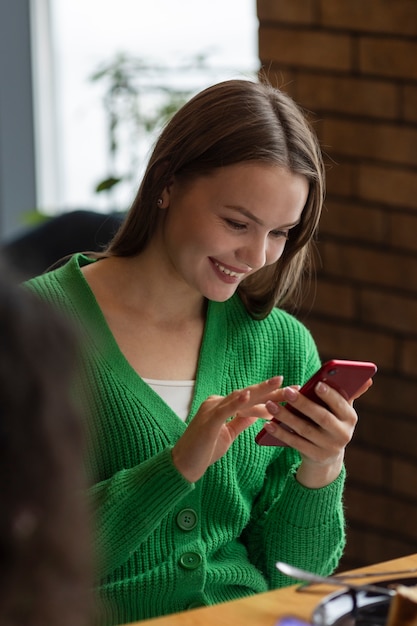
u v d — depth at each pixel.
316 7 2.84
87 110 4.28
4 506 0.67
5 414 0.67
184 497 1.71
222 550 1.78
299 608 1.34
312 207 1.75
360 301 2.92
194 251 1.67
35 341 0.68
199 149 1.65
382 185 2.82
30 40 4.40
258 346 1.87
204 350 1.81
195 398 1.77
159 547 1.69
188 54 3.85
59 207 4.55
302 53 2.89
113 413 1.71
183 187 1.68
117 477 1.64
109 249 1.83
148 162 1.74
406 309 2.84
